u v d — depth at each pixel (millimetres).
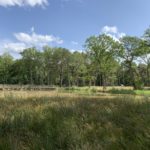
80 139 4387
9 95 12711
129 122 5555
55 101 10023
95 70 59750
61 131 4906
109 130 5035
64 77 90250
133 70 59812
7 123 5488
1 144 4152
